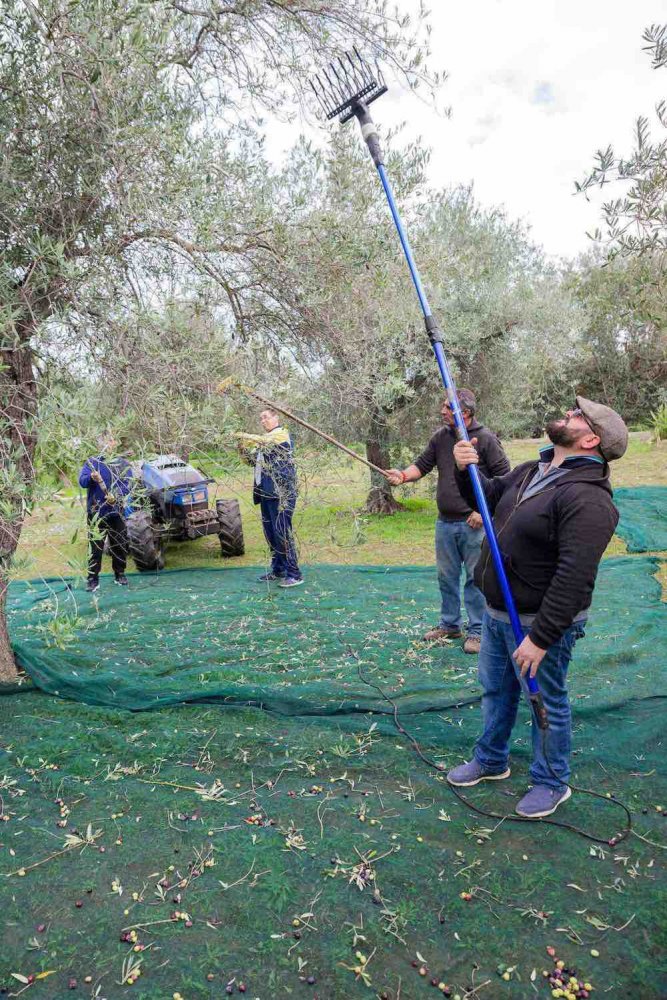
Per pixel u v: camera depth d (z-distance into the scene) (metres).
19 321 3.03
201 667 4.50
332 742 3.46
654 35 2.04
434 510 10.53
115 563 7.12
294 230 3.58
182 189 3.01
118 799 3.01
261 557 8.44
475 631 4.62
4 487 2.41
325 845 2.64
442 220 8.45
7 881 2.48
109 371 3.04
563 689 2.71
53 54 2.80
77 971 2.07
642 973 2.01
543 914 2.25
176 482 7.66
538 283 9.82
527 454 14.37
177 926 2.24
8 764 3.34
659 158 2.10
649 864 2.48
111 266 3.09
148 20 2.80
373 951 2.12
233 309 3.82
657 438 15.11
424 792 2.99
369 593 6.38
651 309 2.36
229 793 3.05
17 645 4.44
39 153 3.06
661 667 4.22
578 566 2.41
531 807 2.77
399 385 4.11
